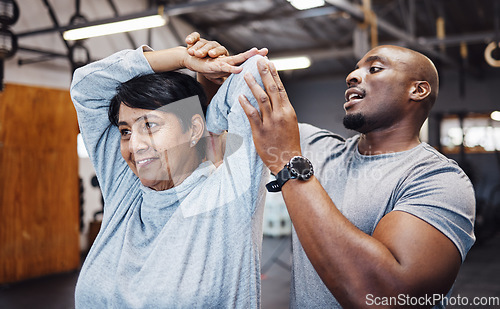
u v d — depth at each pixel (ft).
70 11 24.82
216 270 2.99
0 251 15.42
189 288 2.93
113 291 3.04
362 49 21.85
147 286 2.98
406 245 3.04
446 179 3.42
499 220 31.14
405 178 3.65
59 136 17.17
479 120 40.11
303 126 4.86
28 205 16.21
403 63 3.93
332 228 2.97
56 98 17.11
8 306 13.17
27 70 22.25
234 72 3.11
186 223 3.07
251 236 3.17
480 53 36.94
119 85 3.27
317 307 3.76
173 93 3.14
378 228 3.30
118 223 3.32
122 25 18.53
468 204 3.36
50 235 16.79
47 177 16.79
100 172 3.57
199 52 3.13
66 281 16.07
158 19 18.33
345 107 4.17
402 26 32.14
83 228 21.57
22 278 15.93
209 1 19.12
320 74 44.37
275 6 30.17
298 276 3.96
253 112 3.04
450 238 3.14
